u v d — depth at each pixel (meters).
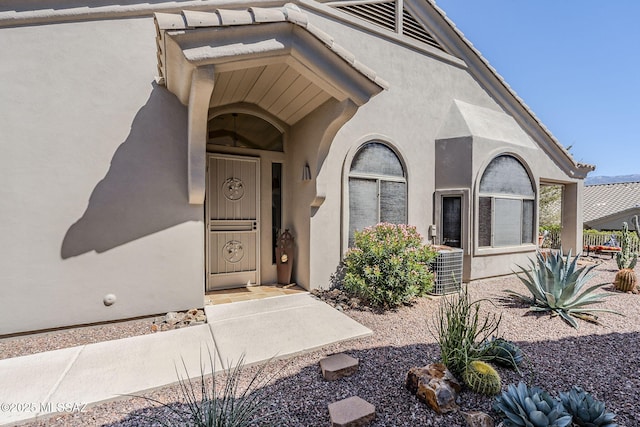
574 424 2.62
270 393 3.16
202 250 5.64
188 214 5.53
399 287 5.90
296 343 4.28
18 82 4.56
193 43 4.12
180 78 4.68
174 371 3.58
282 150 7.80
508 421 2.59
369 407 2.79
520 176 9.38
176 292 5.44
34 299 4.59
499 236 8.83
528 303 6.37
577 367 3.76
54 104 4.74
